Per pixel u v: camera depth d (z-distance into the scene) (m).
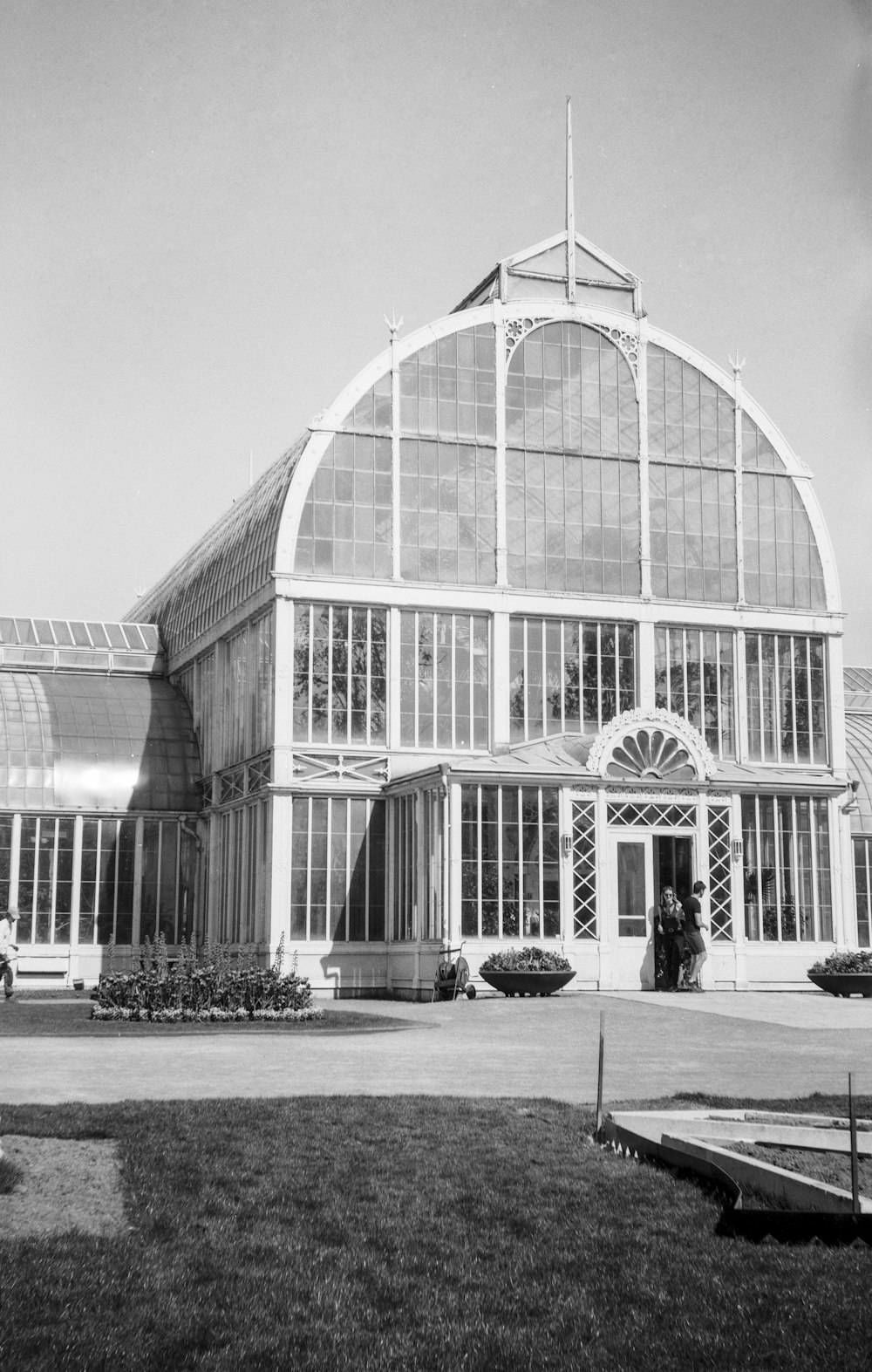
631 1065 22.00
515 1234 12.09
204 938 46.47
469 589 42.94
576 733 43.47
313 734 41.41
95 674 54.91
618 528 44.78
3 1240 11.34
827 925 41.66
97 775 47.88
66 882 46.81
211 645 48.94
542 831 39.00
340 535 42.41
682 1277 11.07
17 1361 9.09
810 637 46.06
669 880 40.16
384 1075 20.44
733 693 45.00
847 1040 25.77
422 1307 10.32
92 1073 20.25
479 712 42.78
